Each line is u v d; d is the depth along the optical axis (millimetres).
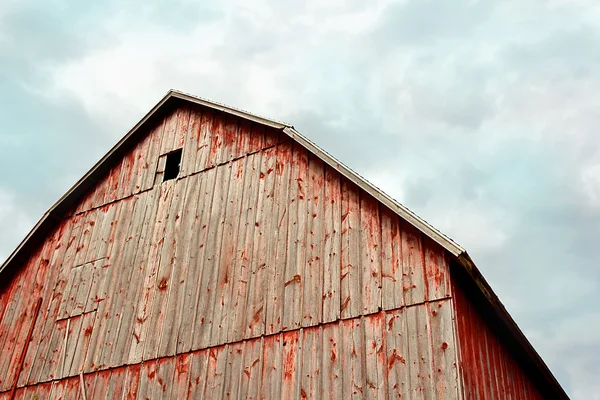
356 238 9062
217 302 9914
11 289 13250
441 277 8008
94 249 12383
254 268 9867
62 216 13617
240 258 10141
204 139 12367
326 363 8258
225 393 8891
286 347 8742
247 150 11484
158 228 11672
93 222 12914
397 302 8172
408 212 8570
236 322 9484
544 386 11984
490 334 9336
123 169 13336
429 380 7402
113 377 10273
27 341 11977
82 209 13375
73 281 12219
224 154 11789
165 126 13352
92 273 12023
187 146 12547
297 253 9516
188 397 9211
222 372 9125
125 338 10609
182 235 11219
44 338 11773
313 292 8977
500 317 9023
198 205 11414
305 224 9742
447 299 7816
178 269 10805
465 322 8164
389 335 7984
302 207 9961
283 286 9344
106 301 11383
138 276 11273
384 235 8820
